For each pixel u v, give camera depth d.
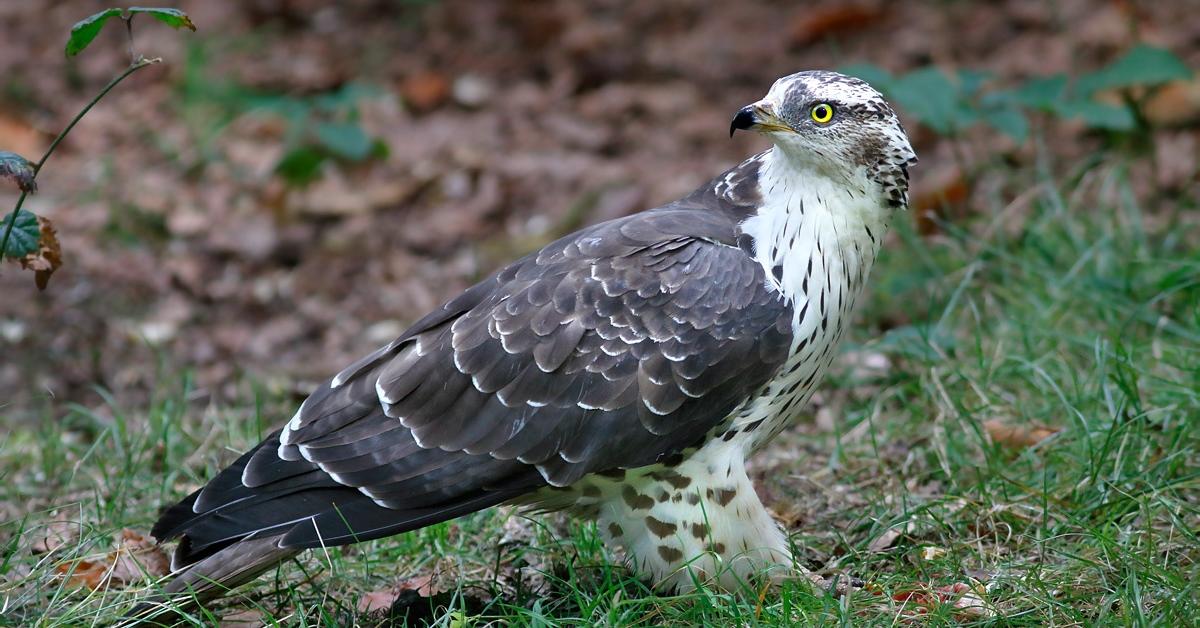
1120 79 14.49
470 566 9.70
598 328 8.31
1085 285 12.52
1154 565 8.47
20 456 11.53
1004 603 8.41
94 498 10.58
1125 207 14.05
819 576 9.05
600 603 8.56
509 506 9.93
